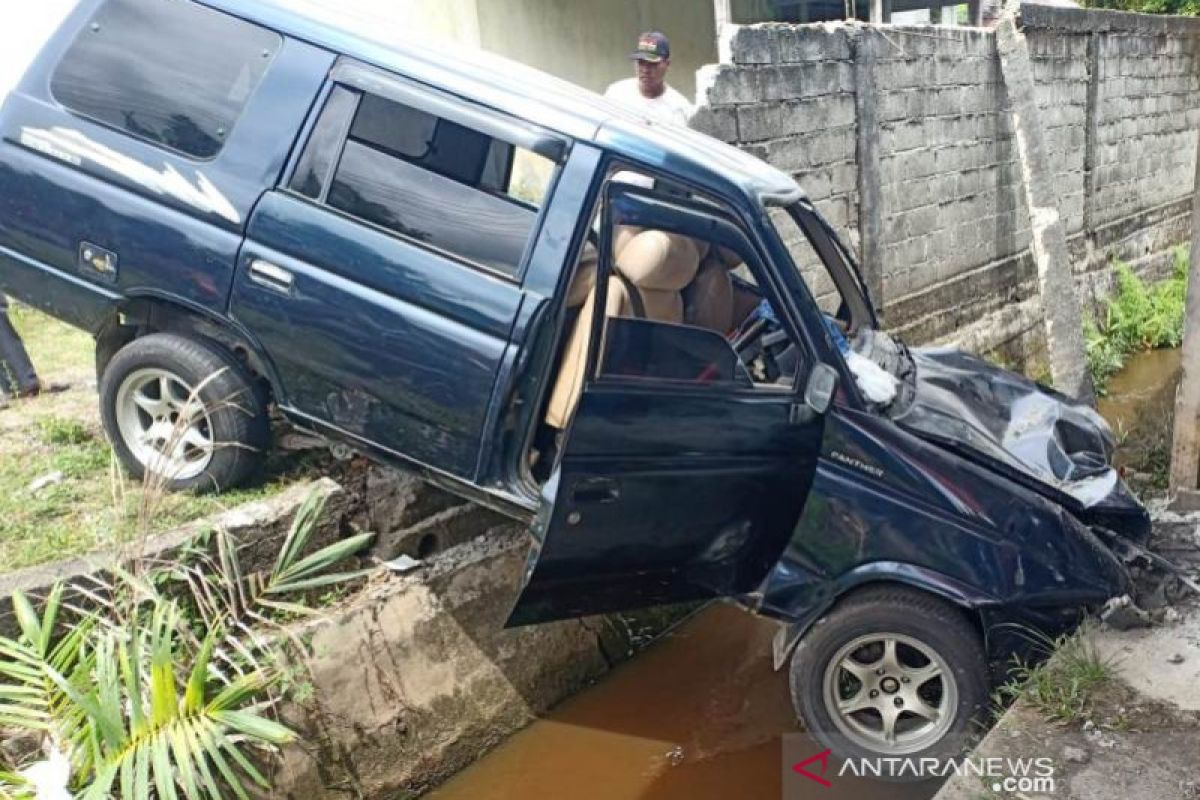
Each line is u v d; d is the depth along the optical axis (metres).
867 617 3.54
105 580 3.43
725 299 3.84
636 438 3.36
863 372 3.70
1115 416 7.62
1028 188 8.07
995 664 3.53
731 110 6.00
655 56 5.72
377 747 3.78
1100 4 14.90
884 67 7.06
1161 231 11.59
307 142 3.68
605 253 3.36
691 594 3.76
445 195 3.65
